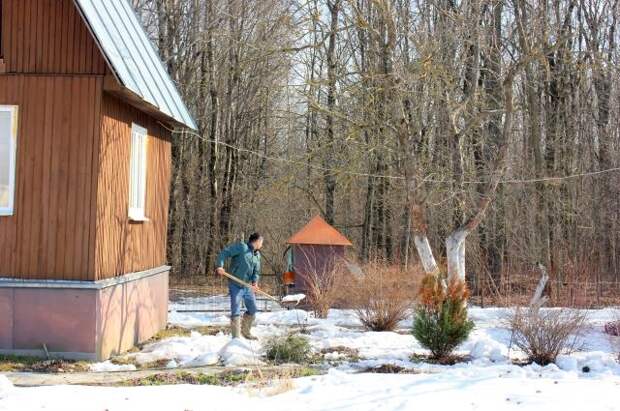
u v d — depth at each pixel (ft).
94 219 32.35
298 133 99.14
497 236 73.51
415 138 49.29
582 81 69.97
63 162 32.53
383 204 80.94
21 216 32.50
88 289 32.27
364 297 44.21
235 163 91.76
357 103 49.67
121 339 35.78
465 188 63.93
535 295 44.32
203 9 88.84
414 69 44.83
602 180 78.02
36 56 32.76
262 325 44.73
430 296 34.35
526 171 73.41
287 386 25.55
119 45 34.99
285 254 64.85
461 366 31.96
